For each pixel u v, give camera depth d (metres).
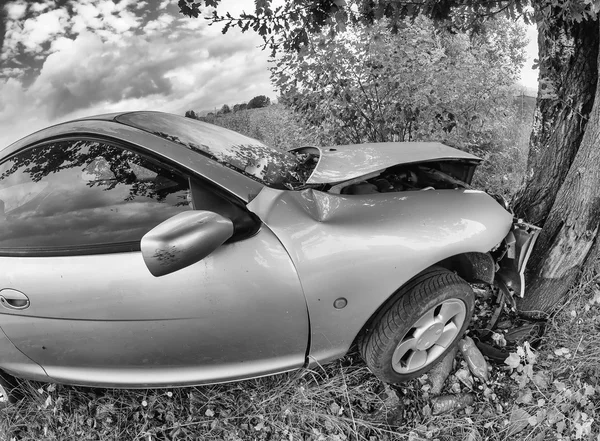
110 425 2.25
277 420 2.15
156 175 1.89
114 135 1.99
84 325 1.91
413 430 2.07
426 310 1.93
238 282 1.75
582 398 2.01
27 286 1.90
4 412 2.43
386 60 3.69
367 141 4.12
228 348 1.90
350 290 1.82
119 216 1.88
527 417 2.04
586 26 2.54
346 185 2.05
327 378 2.22
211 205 1.83
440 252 1.89
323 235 1.81
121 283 1.79
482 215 2.05
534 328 2.45
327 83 3.83
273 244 1.77
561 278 2.44
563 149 2.70
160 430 2.20
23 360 2.18
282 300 1.78
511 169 4.35
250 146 2.34
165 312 1.79
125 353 1.97
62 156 2.05
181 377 2.02
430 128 3.96
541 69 2.75
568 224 2.39
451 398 2.16
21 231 2.01
